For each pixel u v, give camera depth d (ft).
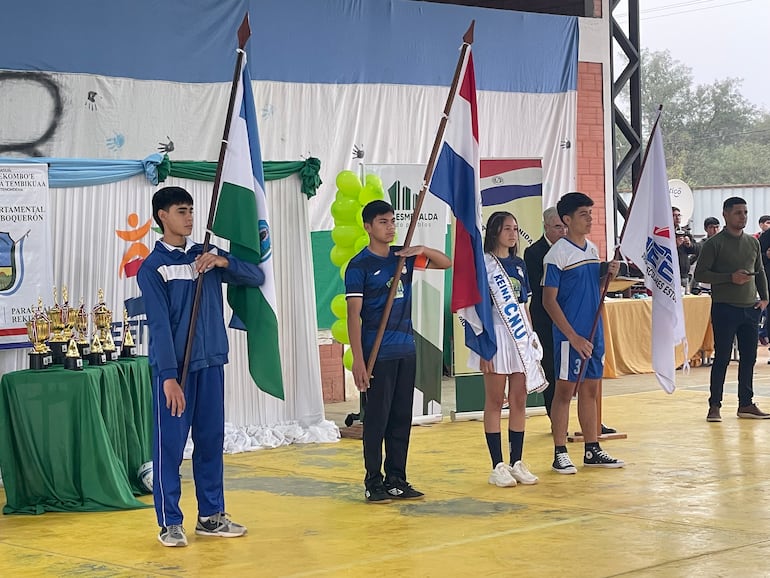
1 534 18.72
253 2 34.91
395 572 15.57
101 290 23.39
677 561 15.85
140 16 33.04
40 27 31.53
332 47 36.63
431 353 30.81
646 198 24.79
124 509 20.42
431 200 29.53
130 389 22.16
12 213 23.86
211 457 17.89
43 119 31.60
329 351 37.40
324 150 36.58
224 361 17.72
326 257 36.78
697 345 44.98
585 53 42.98
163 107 33.42
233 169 18.07
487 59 40.34
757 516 18.76
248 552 16.93
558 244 22.75
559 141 42.24
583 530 17.88
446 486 21.86
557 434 23.13
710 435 27.81
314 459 25.61
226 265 17.47
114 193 25.90
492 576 15.28
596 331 23.09
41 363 20.89
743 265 29.91
